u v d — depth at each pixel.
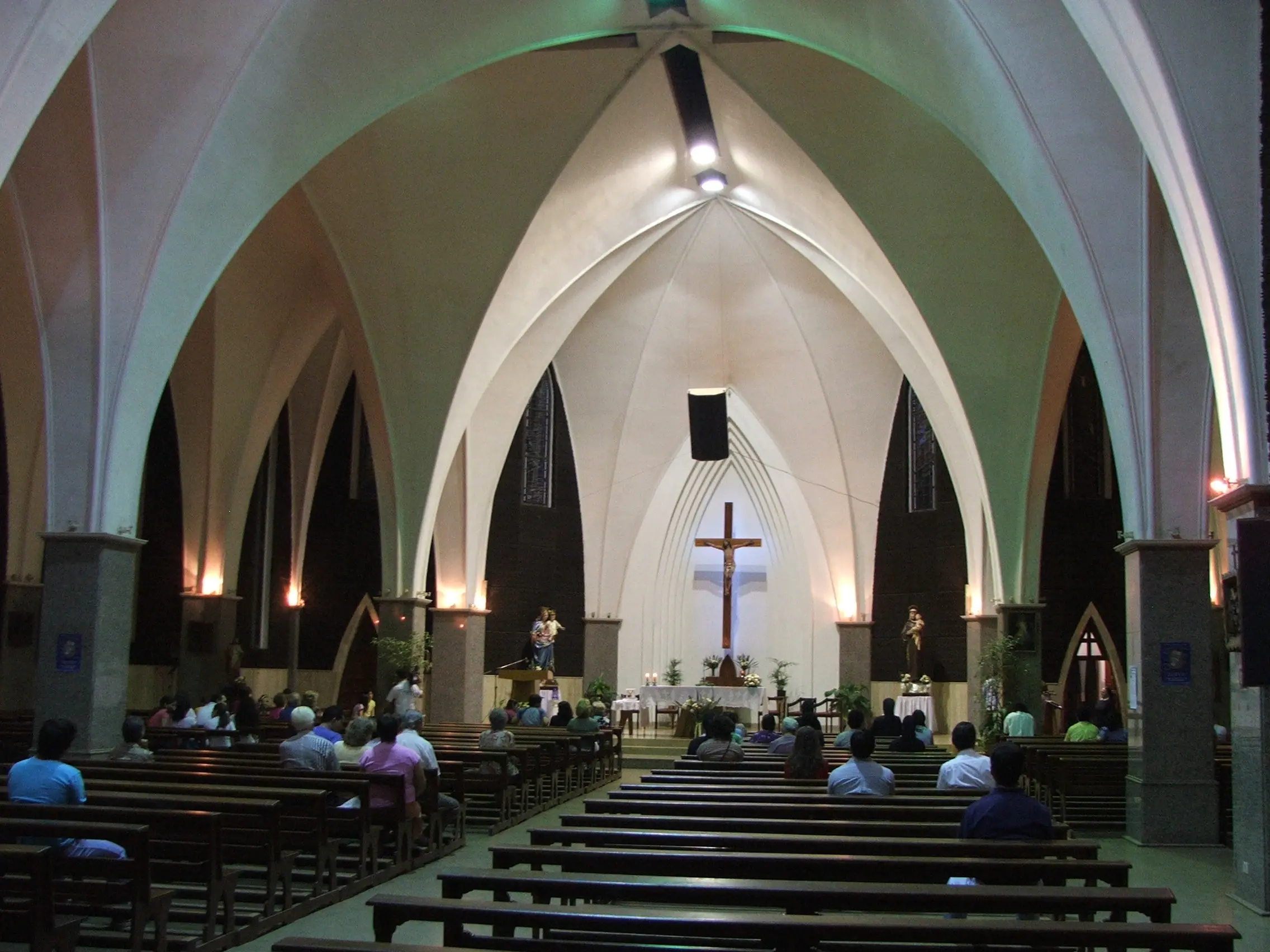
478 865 10.16
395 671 20.19
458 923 4.58
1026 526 19.55
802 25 14.63
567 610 27.66
